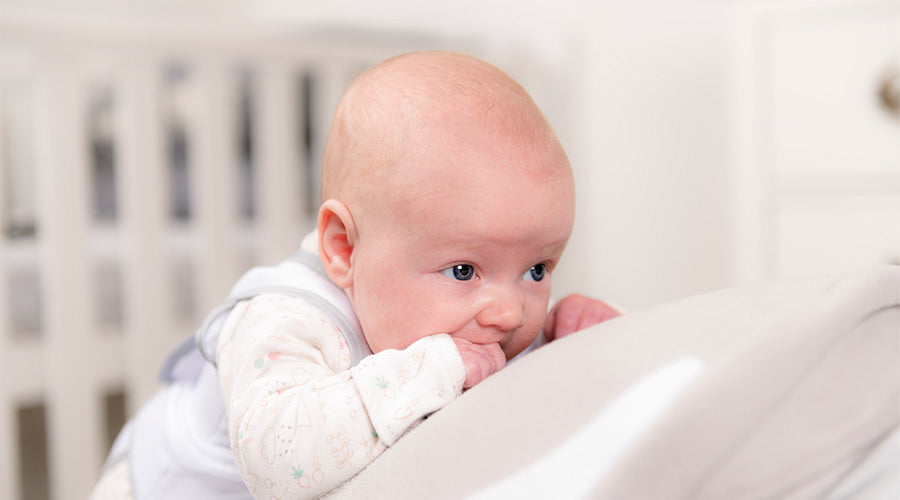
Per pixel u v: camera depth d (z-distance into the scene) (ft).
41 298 5.00
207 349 2.13
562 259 7.12
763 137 5.75
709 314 1.38
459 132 1.80
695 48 8.02
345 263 2.01
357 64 5.96
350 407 1.63
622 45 7.78
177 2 8.29
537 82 6.93
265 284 2.09
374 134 1.89
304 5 8.36
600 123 7.68
